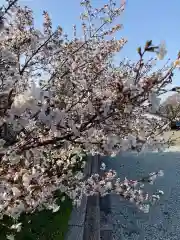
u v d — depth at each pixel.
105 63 4.93
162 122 4.18
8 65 3.25
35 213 5.95
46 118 2.57
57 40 5.39
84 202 9.48
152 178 5.63
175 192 13.64
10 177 3.57
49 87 4.16
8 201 3.76
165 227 9.97
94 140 3.12
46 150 3.46
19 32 4.56
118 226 9.92
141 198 5.53
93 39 5.77
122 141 3.08
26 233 5.68
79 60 5.07
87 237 7.20
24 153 3.23
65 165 4.49
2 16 3.17
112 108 2.61
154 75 2.47
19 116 2.55
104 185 5.31
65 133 3.02
